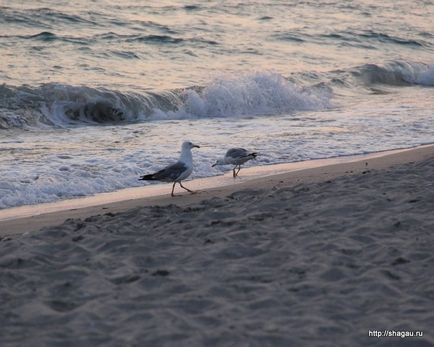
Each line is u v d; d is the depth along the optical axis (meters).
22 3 42.56
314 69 34.16
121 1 45.62
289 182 15.23
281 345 6.84
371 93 31.59
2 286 8.45
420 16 50.91
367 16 49.09
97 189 15.89
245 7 47.59
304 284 8.30
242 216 11.38
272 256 9.27
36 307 7.76
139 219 11.37
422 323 7.30
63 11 41.12
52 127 23.95
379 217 10.86
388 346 6.87
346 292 8.11
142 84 28.59
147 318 7.42
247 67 33.16
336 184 13.31
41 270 9.00
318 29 43.06
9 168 17.09
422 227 10.32
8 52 32.34
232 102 26.94
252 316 7.46
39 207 14.52
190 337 6.96
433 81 35.34
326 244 9.66
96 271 8.89
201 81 29.70
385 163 17.14
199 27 41.03
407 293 8.05
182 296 7.98
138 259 9.27
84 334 7.08
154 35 36.72
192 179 16.70
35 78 28.19
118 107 25.69
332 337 7.01
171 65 32.53
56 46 34.03
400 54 39.97
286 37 40.34
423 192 12.18
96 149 19.72
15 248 9.92
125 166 17.47
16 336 7.11
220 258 9.25
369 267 8.82
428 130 22.36
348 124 23.64
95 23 39.81
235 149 16.53
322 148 19.80
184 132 22.67
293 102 28.02
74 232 10.70
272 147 19.89
